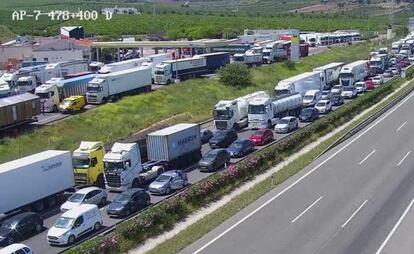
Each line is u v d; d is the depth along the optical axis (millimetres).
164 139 49719
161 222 36438
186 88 85562
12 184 39562
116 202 39531
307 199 40531
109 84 74625
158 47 113188
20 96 64375
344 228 34625
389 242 32312
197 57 96250
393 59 123312
